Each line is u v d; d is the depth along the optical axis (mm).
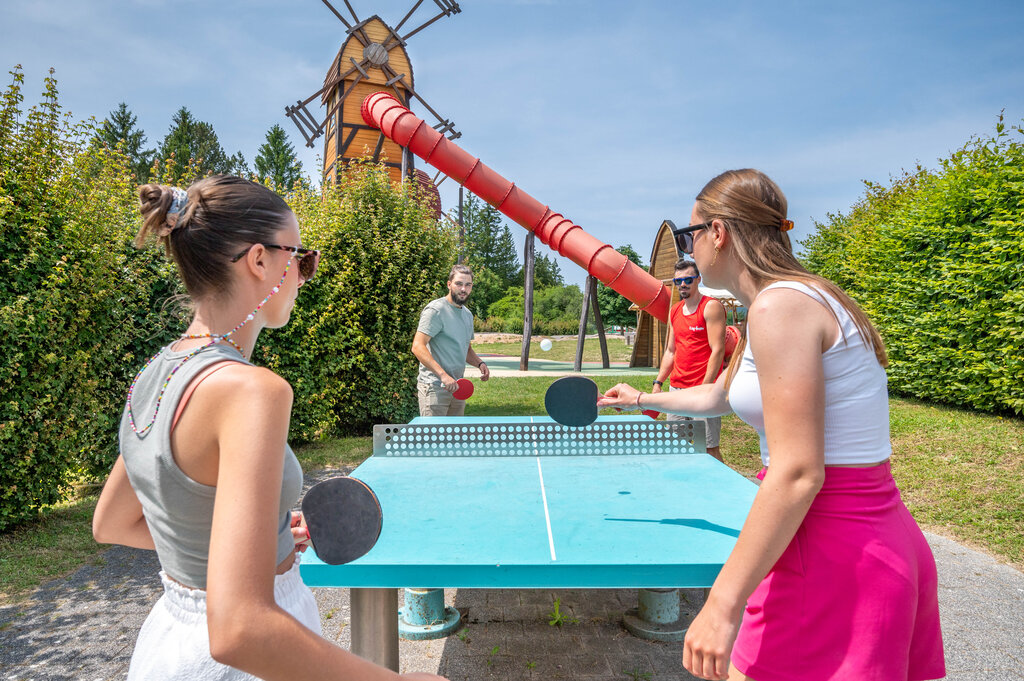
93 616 3502
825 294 1356
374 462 3055
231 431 856
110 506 1206
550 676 2809
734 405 1572
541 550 1798
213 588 757
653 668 2873
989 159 8234
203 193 1052
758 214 1503
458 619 3293
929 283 8539
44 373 4836
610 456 3146
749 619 1442
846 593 1303
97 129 5289
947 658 2961
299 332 8094
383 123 15250
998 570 4031
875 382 1373
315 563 1715
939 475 5863
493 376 15789
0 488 4652
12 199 4590
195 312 1075
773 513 1245
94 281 5238
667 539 1884
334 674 789
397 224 9492
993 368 7496
